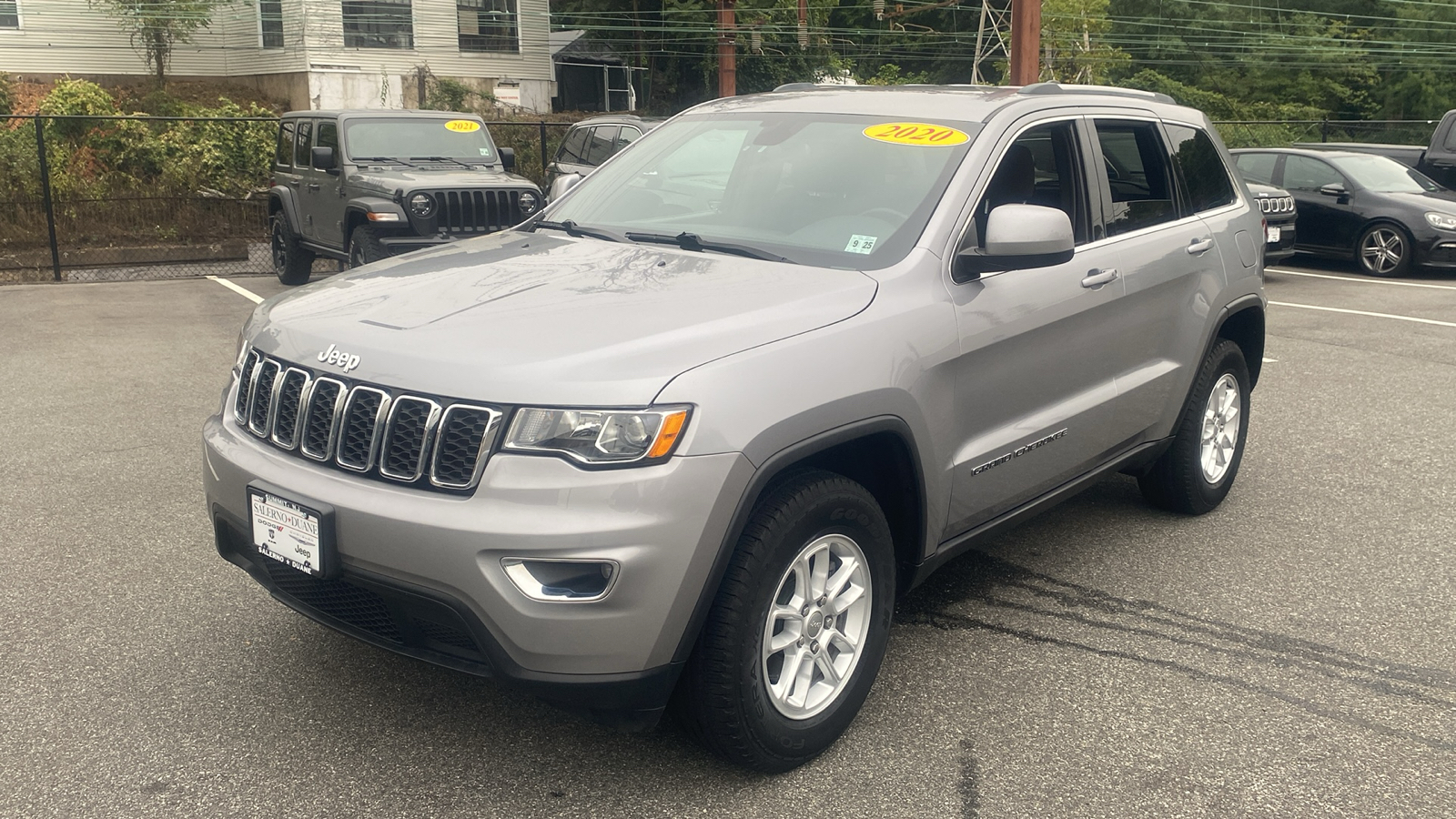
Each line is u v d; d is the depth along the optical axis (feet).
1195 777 10.37
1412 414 24.07
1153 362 15.20
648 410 8.81
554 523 8.66
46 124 62.59
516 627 8.77
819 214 12.34
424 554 8.89
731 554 9.24
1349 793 10.15
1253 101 180.55
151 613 13.39
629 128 46.37
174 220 52.49
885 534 10.86
